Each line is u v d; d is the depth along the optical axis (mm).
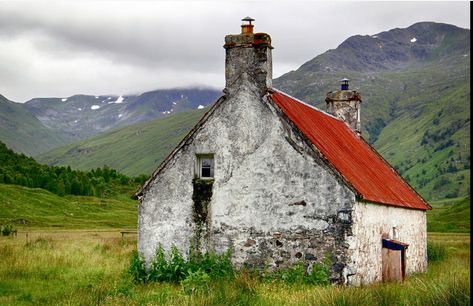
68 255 29000
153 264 21625
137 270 21875
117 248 35125
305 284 19281
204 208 21656
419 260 28938
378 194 22469
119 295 16797
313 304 13547
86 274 23156
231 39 21766
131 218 125500
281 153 20766
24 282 21328
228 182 21422
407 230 26938
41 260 26438
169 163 22312
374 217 21922
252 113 21375
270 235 20609
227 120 21688
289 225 20359
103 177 182500
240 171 21312
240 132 21453
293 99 25000
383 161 32812
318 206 20016
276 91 23156
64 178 160875
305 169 20359
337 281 19469
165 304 14703
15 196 124000
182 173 22109
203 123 21969
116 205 147250
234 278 19094
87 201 146000
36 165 175125
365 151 29688
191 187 21906
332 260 19641
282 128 20875
